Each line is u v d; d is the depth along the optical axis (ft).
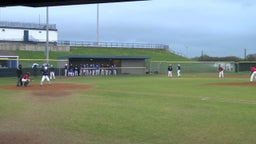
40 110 61.00
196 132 43.65
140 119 52.11
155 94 87.76
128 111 59.47
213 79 157.38
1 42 281.74
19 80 112.16
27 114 57.06
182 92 93.04
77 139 40.37
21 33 305.94
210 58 324.39
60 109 62.03
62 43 291.99
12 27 303.27
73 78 164.86
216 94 87.61
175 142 39.01
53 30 316.81
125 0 29.81
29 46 259.39
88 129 45.47
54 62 220.43
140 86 113.19
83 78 164.96
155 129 45.29
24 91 95.14
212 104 68.08
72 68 190.80
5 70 168.76
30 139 40.45
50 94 87.25
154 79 156.35
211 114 56.24
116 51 293.23
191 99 76.69
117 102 71.56
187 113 57.26
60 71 189.78
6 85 116.67
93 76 186.19
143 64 220.43
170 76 183.93
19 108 63.52
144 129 45.32
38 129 45.73
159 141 39.42
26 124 49.03
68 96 82.79
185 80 148.56
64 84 120.98
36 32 311.88
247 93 89.97
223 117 53.52
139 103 69.87
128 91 95.61
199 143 38.68
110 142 38.99
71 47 287.89
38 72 173.47
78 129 45.50
